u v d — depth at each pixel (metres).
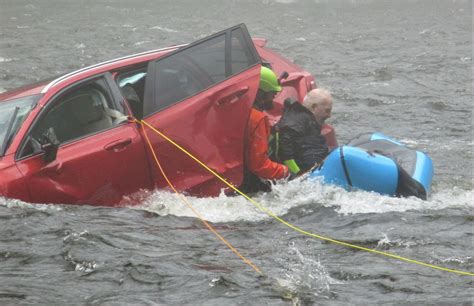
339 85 34.59
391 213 14.03
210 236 12.95
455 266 11.35
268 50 18.44
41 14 81.56
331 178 15.07
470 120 26.17
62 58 46.34
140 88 15.45
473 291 10.27
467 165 19.59
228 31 15.25
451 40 54.34
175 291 10.23
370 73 38.19
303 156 15.91
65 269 11.10
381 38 57.31
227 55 15.13
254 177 15.49
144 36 61.28
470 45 50.72
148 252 11.90
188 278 10.70
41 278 10.73
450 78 35.97
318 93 16.11
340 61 43.72
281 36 60.81
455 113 27.45
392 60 43.47
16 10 86.00
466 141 22.92
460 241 12.60
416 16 77.50
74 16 79.44
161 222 13.68
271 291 10.23
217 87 14.90
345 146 15.16
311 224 13.73
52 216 13.31
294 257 11.79
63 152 14.07
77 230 12.72
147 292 10.21
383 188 14.98
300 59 44.91
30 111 14.27
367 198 14.77
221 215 14.28
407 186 15.02
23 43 53.75
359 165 14.88
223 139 14.91
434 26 66.38
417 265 11.38
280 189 15.11
